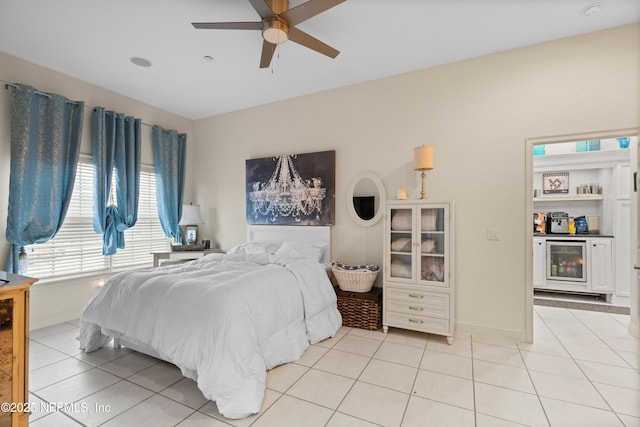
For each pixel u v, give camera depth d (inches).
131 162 158.9
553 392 82.6
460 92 127.3
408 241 122.5
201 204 198.1
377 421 71.3
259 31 107.1
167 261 173.6
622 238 166.6
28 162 123.5
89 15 98.8
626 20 101.5
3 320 61.1
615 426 69.1
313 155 157.1
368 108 145.9
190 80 145.0
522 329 116.3
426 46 117.1
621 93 104.4
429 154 118.7
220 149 190.9
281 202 165.9
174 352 81.0
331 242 153.6
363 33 108.7
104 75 139.4
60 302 136.4
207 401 79.4
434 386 85.7
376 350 108.7
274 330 95.9
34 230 124.9
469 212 125.1
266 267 114.0
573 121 110.1
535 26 104.6
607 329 128.6
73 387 85.2
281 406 76.9
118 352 106.9
